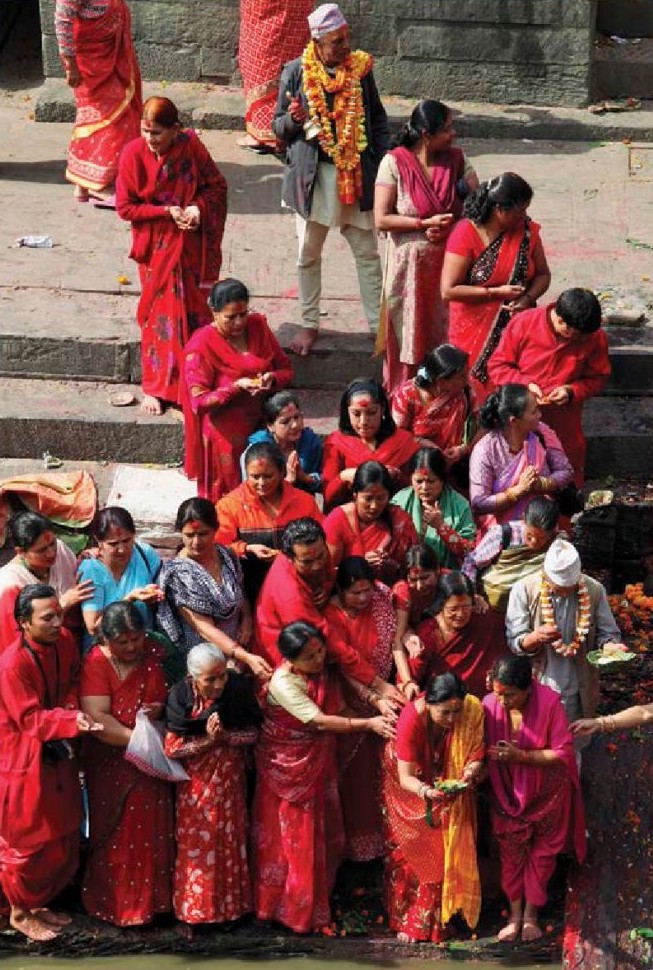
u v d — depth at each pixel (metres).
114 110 17.41
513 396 13.12
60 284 16.41
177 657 12.86
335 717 12.39
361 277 15.63
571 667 12.75
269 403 13.56
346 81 14.93
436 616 12.82
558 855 13.02
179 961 12.63
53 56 19.50
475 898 12.55
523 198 13.87
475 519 13.64
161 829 12.60
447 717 12.16
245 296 13.86
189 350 14.16
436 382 13.50
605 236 17.28
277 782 12.52
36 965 12.60
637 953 12.25
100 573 12.94
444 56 19.20
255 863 12.69
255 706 12.41
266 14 17.94
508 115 19.12
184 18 19.27
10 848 12.39
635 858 12.78
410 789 12.28
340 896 12.97
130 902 12.62
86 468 15.21
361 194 15.15
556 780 12.34
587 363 13.92
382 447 13.55
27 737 12.20
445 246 14.57
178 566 12.82
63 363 15.73
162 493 14.78
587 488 15.14
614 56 19.72
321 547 12.45
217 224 15.06
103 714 12.30
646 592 14.96
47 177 18.23
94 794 12.59
